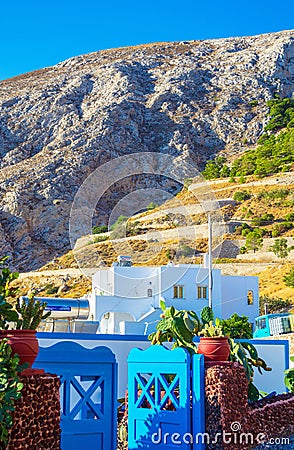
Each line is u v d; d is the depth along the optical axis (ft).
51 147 495.00
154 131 529.86
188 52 652.89
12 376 20.21
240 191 334.03
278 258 241.96
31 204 413.39
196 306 105.19
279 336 83.25
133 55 654.53
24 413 20.61
